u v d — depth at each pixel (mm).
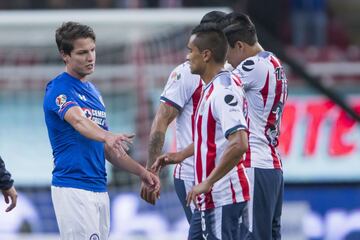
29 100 29125
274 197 19562
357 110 31062
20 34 29078
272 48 26328
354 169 29766
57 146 18172
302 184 29594
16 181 28547
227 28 19188
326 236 29422
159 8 37344
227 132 16750
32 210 28203
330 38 41594
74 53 18016
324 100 29938
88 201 18062
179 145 19812
